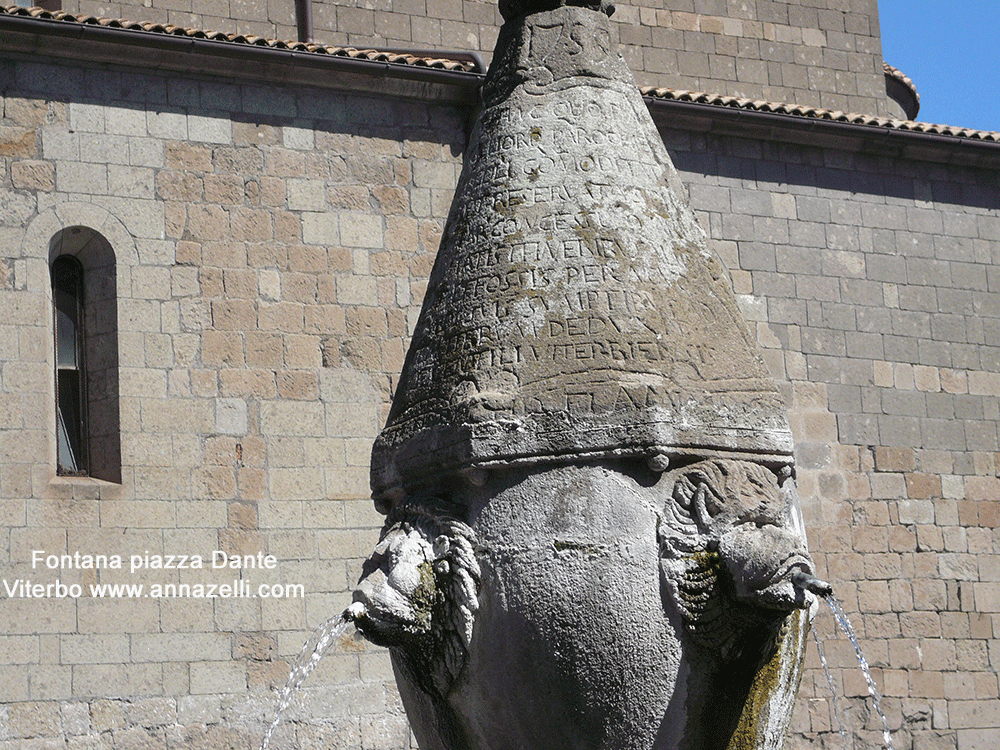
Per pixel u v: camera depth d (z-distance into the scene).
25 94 15.22
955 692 17.36
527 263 6.17
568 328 5.98
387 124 16.47
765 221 17.97
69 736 14.03
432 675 6.03
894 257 18.52
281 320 15.62
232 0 18.17
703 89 20.33
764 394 6.02
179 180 15.58
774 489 5.88
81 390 15.16
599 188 6.30
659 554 5.72
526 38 6.68
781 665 5.83
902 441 17.97
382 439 6.35
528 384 5.91
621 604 5.68
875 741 16.89
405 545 5.92
